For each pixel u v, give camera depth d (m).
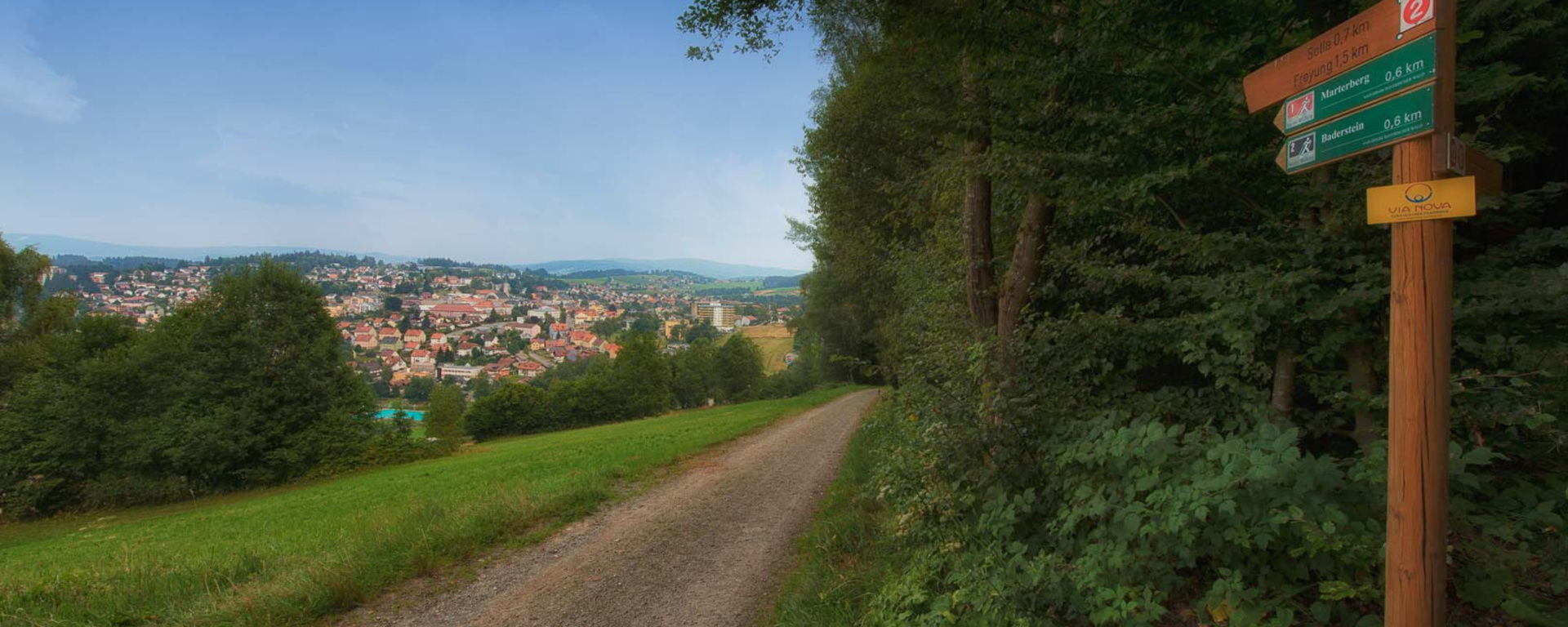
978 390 4.86
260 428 32.94
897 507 5.32
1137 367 4.66
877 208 17.09
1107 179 4.64
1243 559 2.94
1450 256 1.86
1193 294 4.15
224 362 32.38
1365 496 2.75
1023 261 6.09
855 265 21.66
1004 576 3.51
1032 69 5.29
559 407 58.09
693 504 9.69
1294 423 3.86
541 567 6.98
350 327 148.88
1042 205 5.96
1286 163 2.47
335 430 34.53
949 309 8.47
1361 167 3.63
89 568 8.48
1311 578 2.84
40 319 39.41
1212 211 4.64
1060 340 5.04
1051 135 5.33
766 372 90.56
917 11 5.67
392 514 9.27
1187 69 4.43
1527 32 3.78
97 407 31.45
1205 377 4.93
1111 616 2.94
